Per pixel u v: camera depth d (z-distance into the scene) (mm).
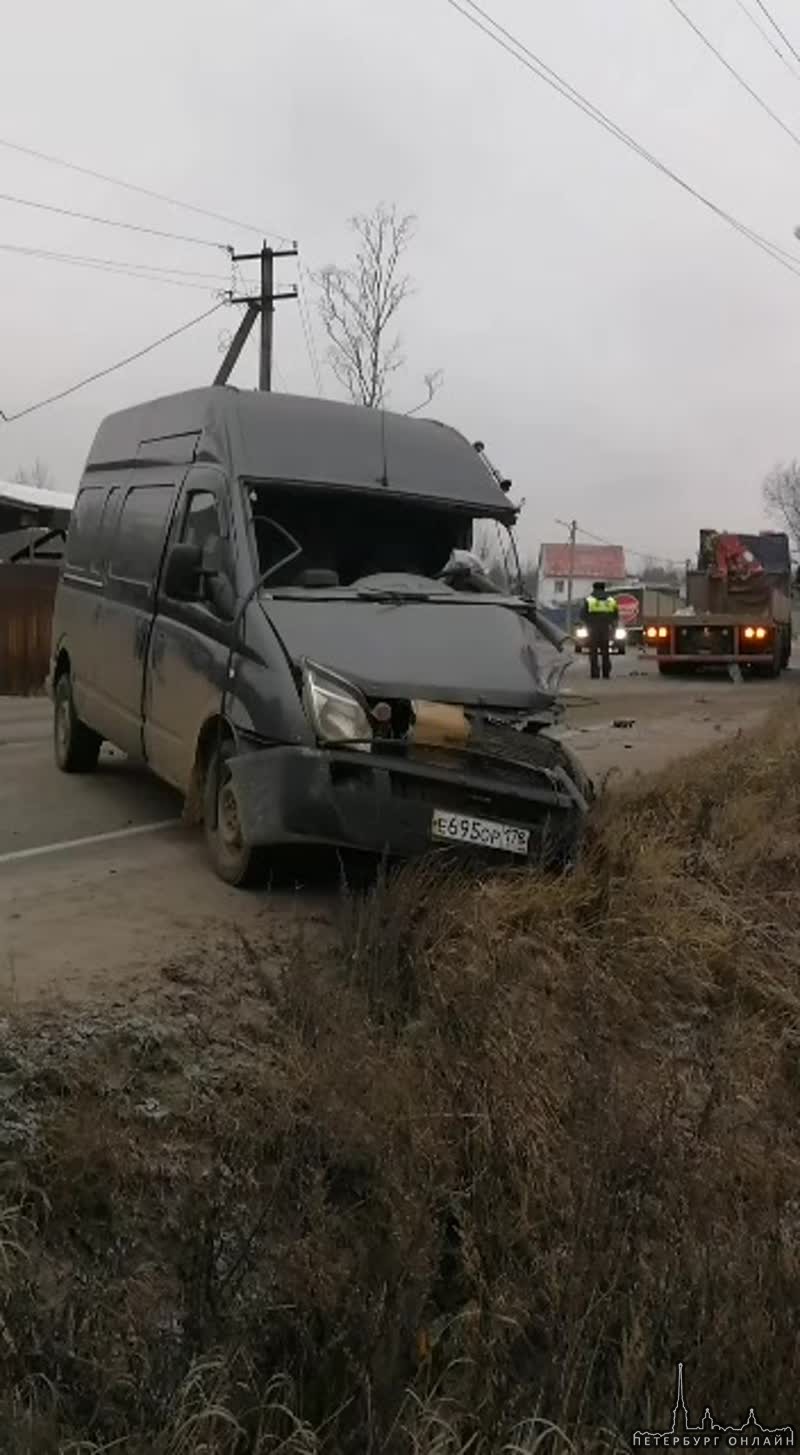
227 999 4535
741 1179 4309
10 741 11914
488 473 7727
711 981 5727
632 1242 3543
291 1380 2945
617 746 12125
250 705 5879
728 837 7391
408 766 5590
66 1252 3258
